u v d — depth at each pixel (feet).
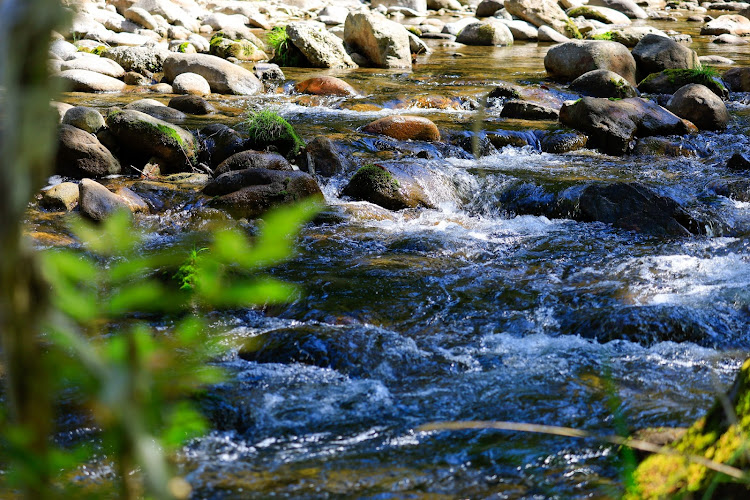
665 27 113.09
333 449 14.15
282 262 26.20
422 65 74.33
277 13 108.88
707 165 42.93
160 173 37.83
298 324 21.25
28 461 2.23
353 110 54.60
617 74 59.72
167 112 47.75
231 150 39.75
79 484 11.93
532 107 52.26
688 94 50.93
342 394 16.72
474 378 17.72
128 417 2.29
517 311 22.36
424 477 12.98
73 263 3.07
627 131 46.29
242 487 12.55
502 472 13.07
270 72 63.41
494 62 77.20
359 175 36.04
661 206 32.32
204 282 3.46
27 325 2.12
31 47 1.88
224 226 31.17
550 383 17.34
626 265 26.68
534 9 103.60
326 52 71.77
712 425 9.92
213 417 14.80
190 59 61.00
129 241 3.72
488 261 27.35
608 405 16.05
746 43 94.58
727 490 8.71
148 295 3.26
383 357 18.69
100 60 61.67
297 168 39.32
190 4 100.37
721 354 19.30
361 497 12.25
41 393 2.19
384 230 31.32
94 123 38.14
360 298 22.98
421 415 15.70
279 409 15.80
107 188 33.19
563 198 34.94
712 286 24.21
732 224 32.71
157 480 2.29
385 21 74.38
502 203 36.17
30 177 1.93
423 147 43.60
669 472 9.83
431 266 26.43
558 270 26.25
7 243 2.01
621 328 20.25
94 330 2.85
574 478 12.73
